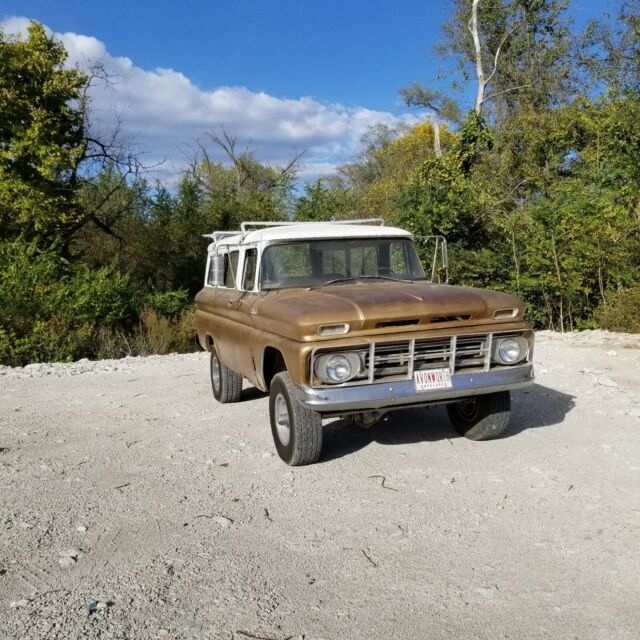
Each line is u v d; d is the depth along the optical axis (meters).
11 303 16.41
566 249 16.86
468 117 23.16
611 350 12.12
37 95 20.47
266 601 3.63
